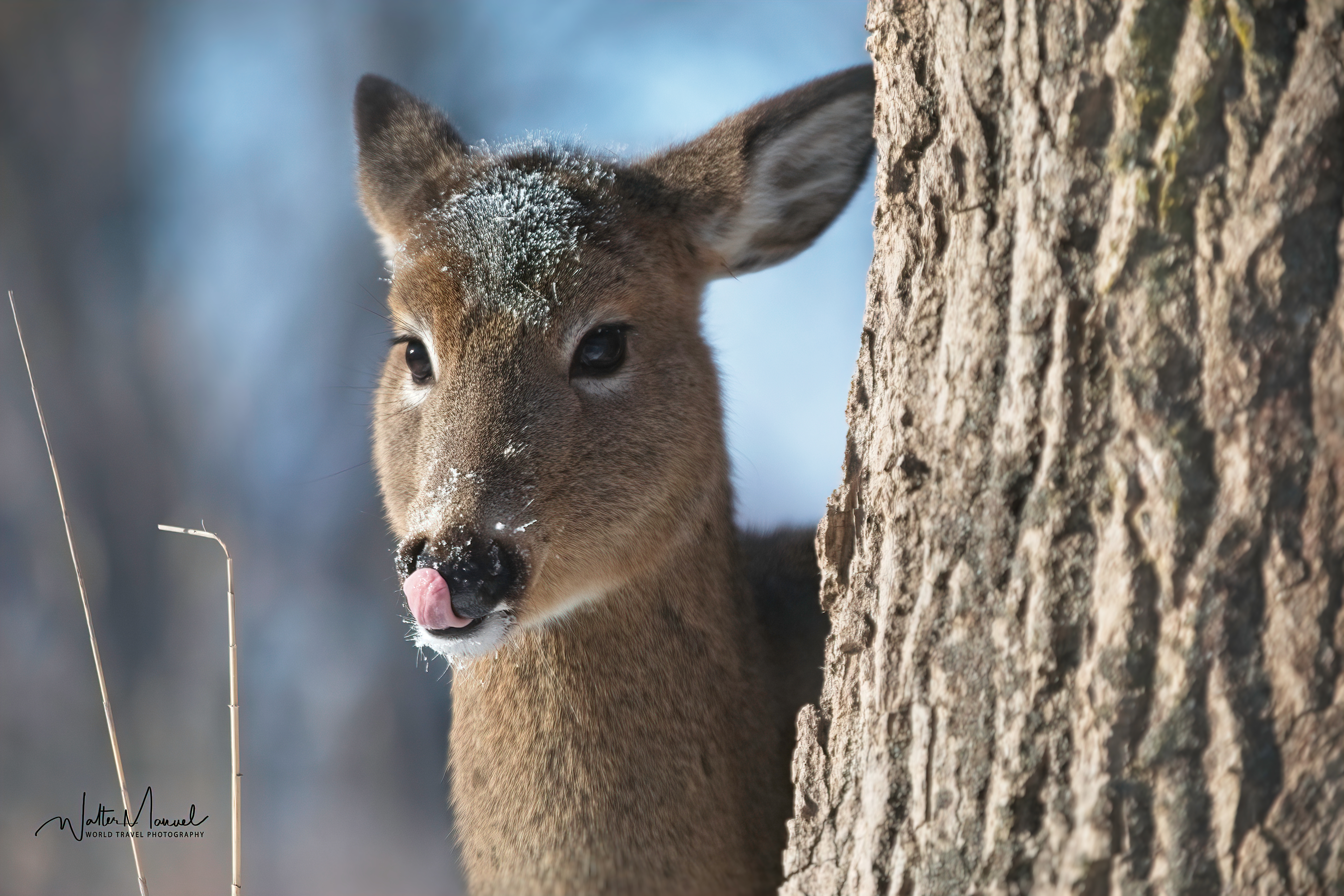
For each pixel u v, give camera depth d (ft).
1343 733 15.65
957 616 18.49
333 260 79.97
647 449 27.25
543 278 26.50
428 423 26.00
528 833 26.94
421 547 24.67
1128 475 16.76
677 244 29.55
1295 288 15.85
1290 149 15.76
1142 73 16.51
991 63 18.12
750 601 30.22
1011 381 17.94
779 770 28.68
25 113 83.97
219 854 56.80
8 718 68.39
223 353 83.92
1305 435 15.83
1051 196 17.25
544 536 25.62
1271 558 15.97
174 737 68.80
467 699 28.04
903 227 19.98
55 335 81.56
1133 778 16.69
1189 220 16.33
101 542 77.05
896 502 19.58
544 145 30.73
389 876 58.44
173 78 91.61
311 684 69.67
